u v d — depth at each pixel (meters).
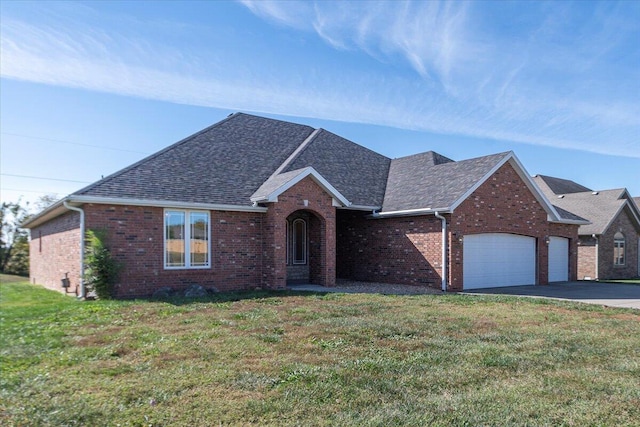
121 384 5.30
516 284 19.67
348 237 21.11
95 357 6.50
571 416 4.53
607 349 7.27
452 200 16.77
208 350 6.86
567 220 22.33
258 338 7.69
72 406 4.63
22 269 34.41
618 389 5.33
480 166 18.62
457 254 16.86
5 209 34.69
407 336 8.06
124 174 14.88
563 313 11.03
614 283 21.81
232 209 15.66
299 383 5.38
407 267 18.22
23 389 5.14
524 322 9.67
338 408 4.66
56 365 6.10
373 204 19.30
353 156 23.08
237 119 21.50
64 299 13.60
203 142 18.64
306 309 10.89
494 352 6.93
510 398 5.00
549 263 22.44
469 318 10.01
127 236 13.83
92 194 13.24
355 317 9.88
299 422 4.31
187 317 9.72
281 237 16.14
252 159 19.27
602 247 27.19
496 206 18.61
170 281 14.53
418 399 4.94
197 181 16.17
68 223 15.99
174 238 14.72
